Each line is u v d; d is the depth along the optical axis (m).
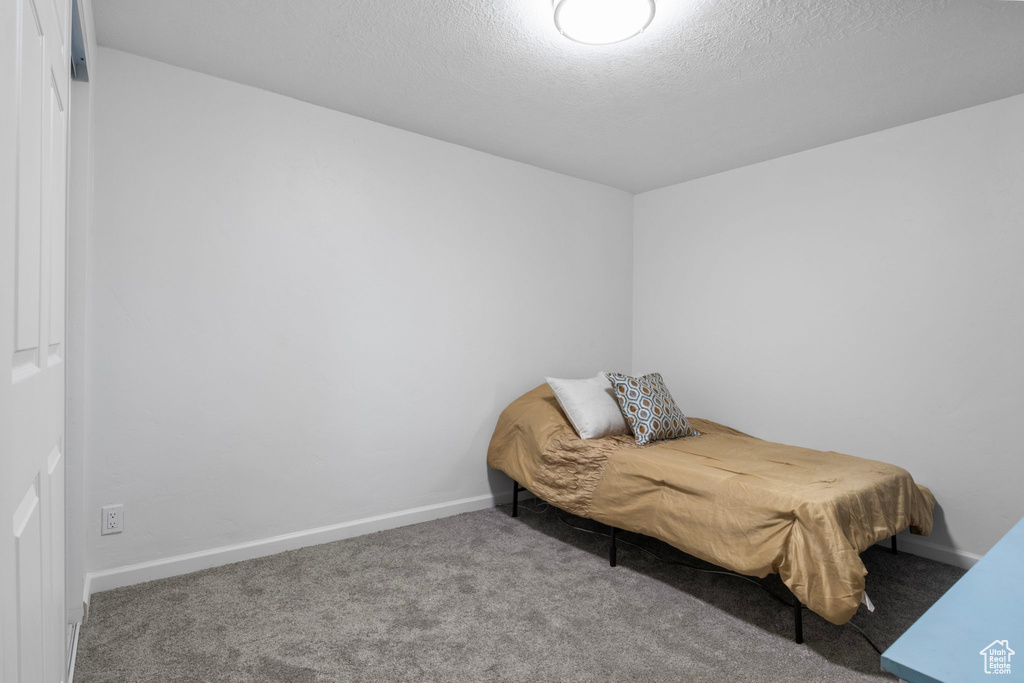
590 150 3.47
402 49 2.31
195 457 2.55
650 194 4.32
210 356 2.58
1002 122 2.67
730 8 1.96
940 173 2.86
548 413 3.28
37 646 0.97
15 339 0.80
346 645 1.98
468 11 2.03
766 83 2.54
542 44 2.24
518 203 3.72
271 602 2.27
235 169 2.64
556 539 3.05
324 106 2.89
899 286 3.01
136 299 2.39
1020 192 2.62
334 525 2.97
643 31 2.06
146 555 2.43
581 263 4.09
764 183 3.61
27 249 0.87
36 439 0.94
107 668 1.81
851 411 3.19
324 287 2.91
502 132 3.21
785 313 3.49
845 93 2.63
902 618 2.23
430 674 1.83
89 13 1.95
